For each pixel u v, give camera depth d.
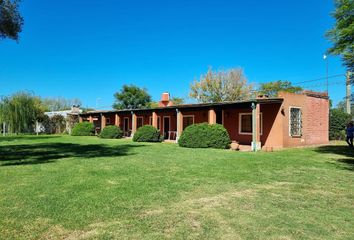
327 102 22.67
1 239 3.99
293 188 7.07
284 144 18.61
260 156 13.35
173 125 27.47
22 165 10.38
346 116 26.61
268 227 4.54
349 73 13.93
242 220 4.84
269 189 6.96
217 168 9.84
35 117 35.97
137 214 5.06
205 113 24.19
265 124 19.55
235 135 21.80
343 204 5.79
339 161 11.81
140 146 18.77
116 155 13.59
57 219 4.75
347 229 4.49
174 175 8.52
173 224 4.62
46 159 12.09
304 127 20.28
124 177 8.17
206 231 4.36
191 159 12.12
